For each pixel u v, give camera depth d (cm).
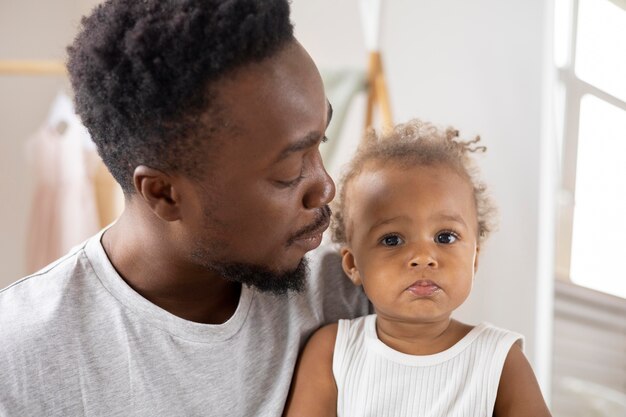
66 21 263
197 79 73
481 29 188
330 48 246
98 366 82
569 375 179
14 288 86
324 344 98
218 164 76
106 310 84
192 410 85
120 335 84
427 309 91
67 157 210
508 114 184
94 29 79
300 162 79
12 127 265
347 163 104
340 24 244
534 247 181
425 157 96
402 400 94
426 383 94
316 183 81
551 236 177
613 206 178
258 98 74
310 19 246
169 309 87
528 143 181
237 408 88
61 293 84
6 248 267
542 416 91
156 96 75
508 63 183
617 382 179
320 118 78
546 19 177
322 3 245
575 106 177
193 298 88
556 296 178
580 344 179
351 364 97
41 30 264
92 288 85
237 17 73
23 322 81
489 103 187
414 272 91
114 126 79
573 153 178
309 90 77
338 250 106
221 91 74
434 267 91
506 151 184
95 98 79
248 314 91
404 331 96
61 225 210
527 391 93
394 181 95
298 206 81
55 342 81
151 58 74
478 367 94
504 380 93
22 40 264
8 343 79
